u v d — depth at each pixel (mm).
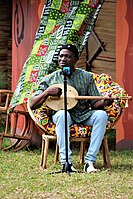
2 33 10133
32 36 7602
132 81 7422
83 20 6965
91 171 5438
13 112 7059
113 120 5727
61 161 5449
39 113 5574
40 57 6988
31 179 5086
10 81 10125
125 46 7414
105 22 8875
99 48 9000
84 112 5586
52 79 5613
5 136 7125
